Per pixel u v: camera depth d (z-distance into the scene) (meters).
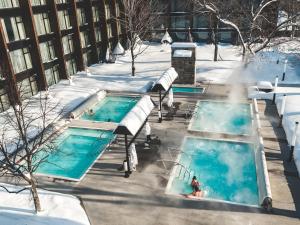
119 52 46.09
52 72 35.69
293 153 20.38
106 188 18.05
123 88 33.53
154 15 50.75
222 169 20.03
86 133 24.86
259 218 15.38
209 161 20.88
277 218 15.33
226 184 18.67
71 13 38.00
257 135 22.72
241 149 22.00
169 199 16.98
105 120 27.33
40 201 16.84
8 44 29.11
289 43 46.41
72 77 38.03
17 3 30.11
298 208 15.91
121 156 21.20
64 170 20.41
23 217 15.69
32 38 31.39
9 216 15.78
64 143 23.61
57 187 18.27
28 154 14.68
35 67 32.56
